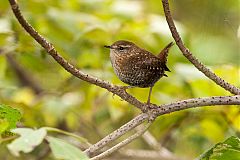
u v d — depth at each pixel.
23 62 12.31
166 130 11.55
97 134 12.28
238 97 6.29
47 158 10.58
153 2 14.24
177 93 10.86
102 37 11.35
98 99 11.77
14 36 10.64
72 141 11.12
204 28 11.06
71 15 11.79
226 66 10.41
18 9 5.30
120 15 11.88
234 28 10.66
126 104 11.34
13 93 12.81
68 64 5.81
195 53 12.03
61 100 11.72
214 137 11.06
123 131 6.14
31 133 4.60
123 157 11.02
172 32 6.14
